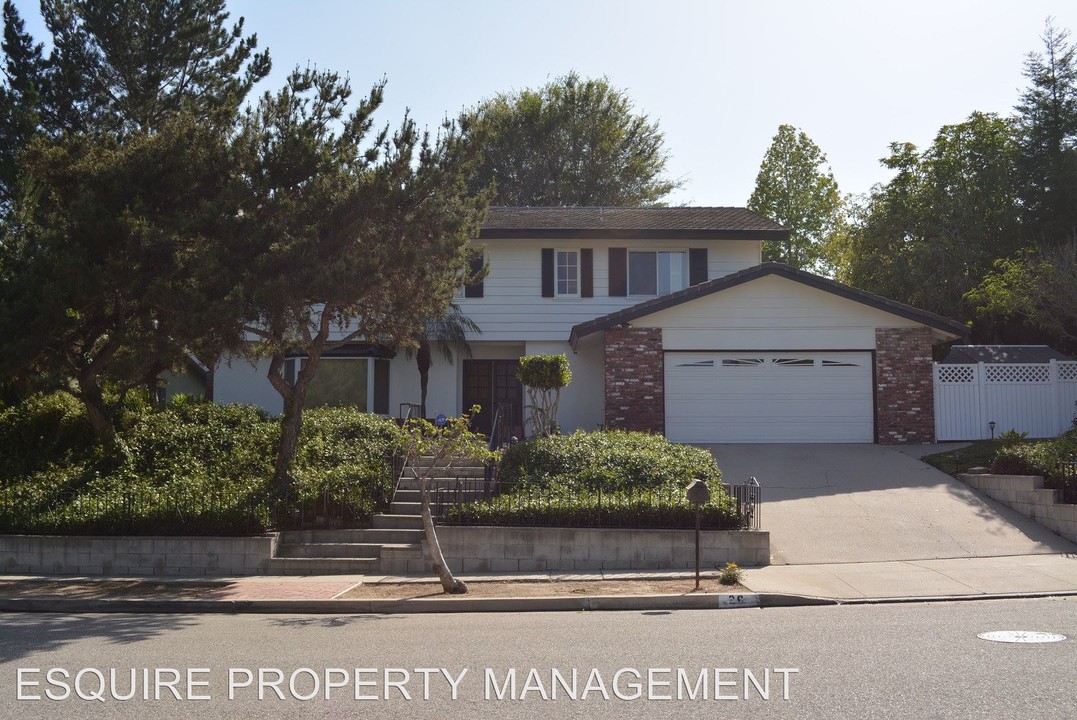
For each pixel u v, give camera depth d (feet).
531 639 31.12
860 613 35.63
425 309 52.80
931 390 73.46
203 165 49.73
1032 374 74.38
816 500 56.03
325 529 50.98
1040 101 109.09
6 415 63.00
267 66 81.66
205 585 44.16
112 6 84.28
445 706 22.56
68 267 48.83
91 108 83.56
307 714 21.98
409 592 41.70
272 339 50.47
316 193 48.93
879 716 21.13
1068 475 52.11
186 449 60.95
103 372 56.49
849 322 74.08
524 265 86.74
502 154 150.30
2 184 63.62
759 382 74.43
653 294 86.43
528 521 48.29
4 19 82.84
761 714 21.49
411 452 43.11
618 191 152.76
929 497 56.29
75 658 28.50
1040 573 42.83
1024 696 22.61
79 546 48.19
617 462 55.72
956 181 112.06
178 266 48.29
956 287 106.22
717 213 94.12
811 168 152.05
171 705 22.88
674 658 27.48
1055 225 104.53
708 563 46.42
